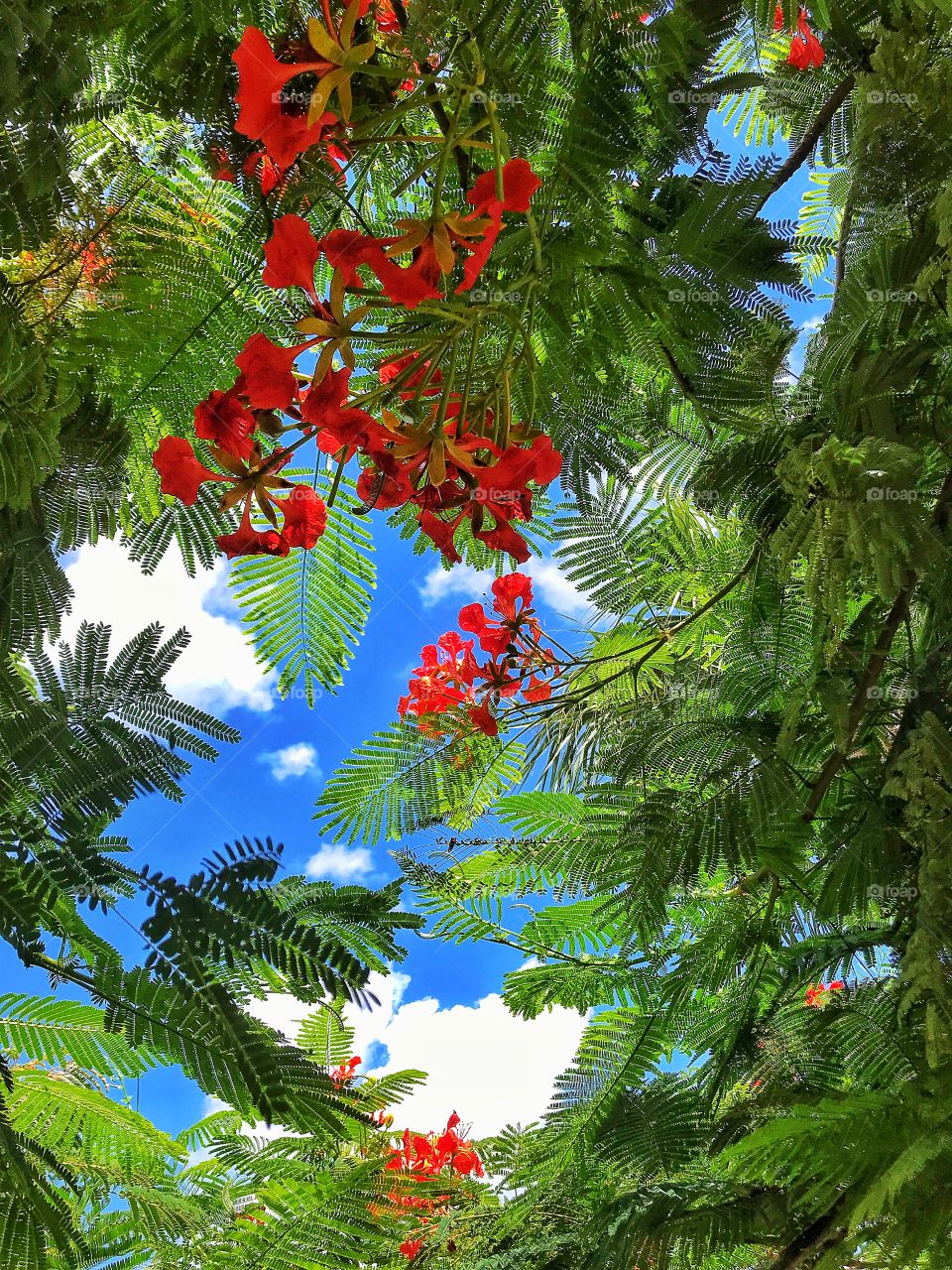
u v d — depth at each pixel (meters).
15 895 1.22
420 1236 2.69
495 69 1.43
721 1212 2.15
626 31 1.47
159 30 1.33
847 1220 1.57
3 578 1.44
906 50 1.84
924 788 1.83
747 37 1.88
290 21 1.40
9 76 1.22
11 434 1.33
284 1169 2.32
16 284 1.50
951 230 1.67
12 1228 1.24
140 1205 2.12
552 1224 2.64
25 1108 1.70
